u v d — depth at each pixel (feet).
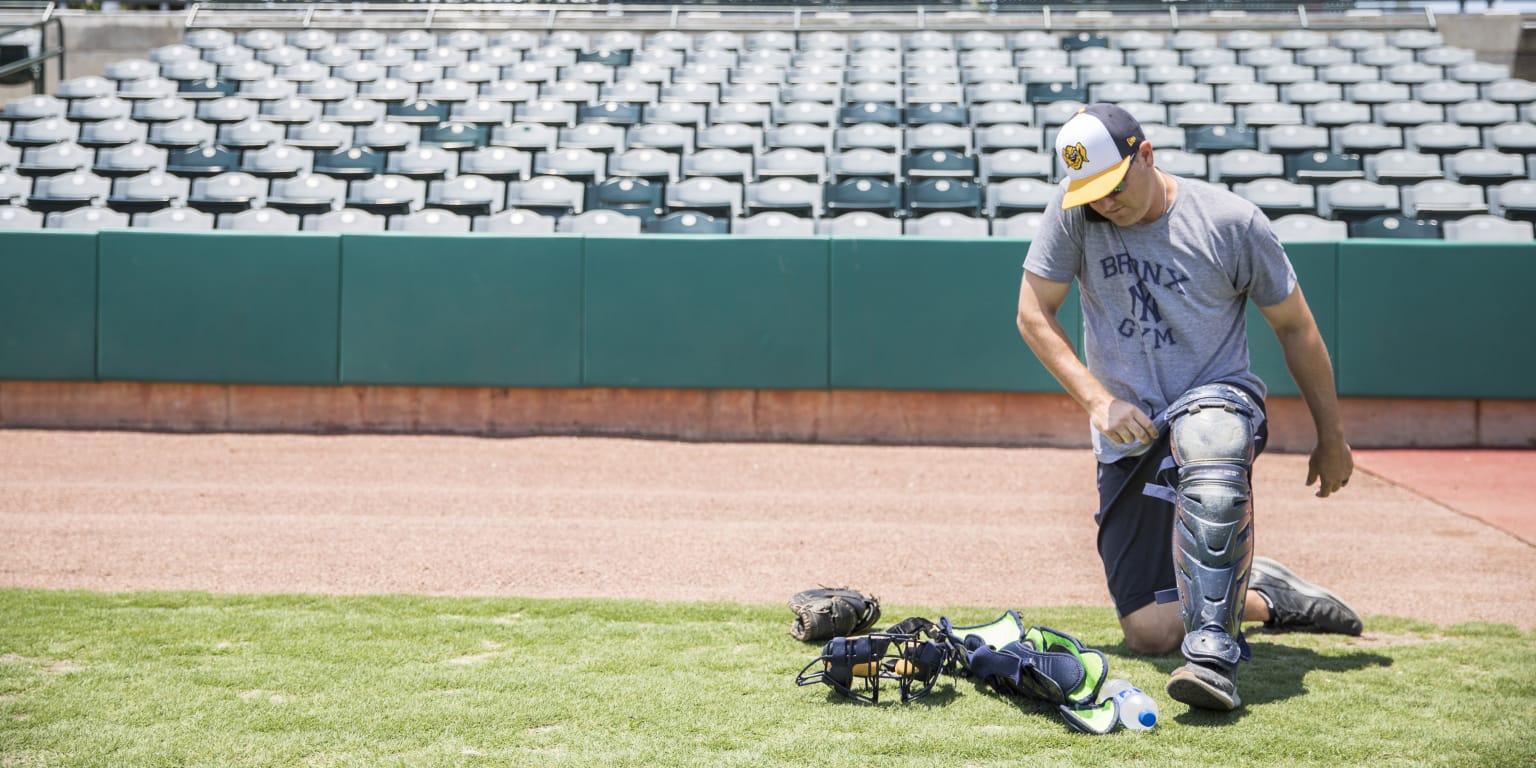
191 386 23.86
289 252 23.40
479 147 31.73
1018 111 33.19
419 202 28.19
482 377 23.52
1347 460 9.37
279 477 19.57
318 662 9.70
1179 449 8.54
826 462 21.53
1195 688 8.00
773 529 16.20
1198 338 9.08
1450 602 12.37
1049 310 9.39
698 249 23.17
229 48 38.04
